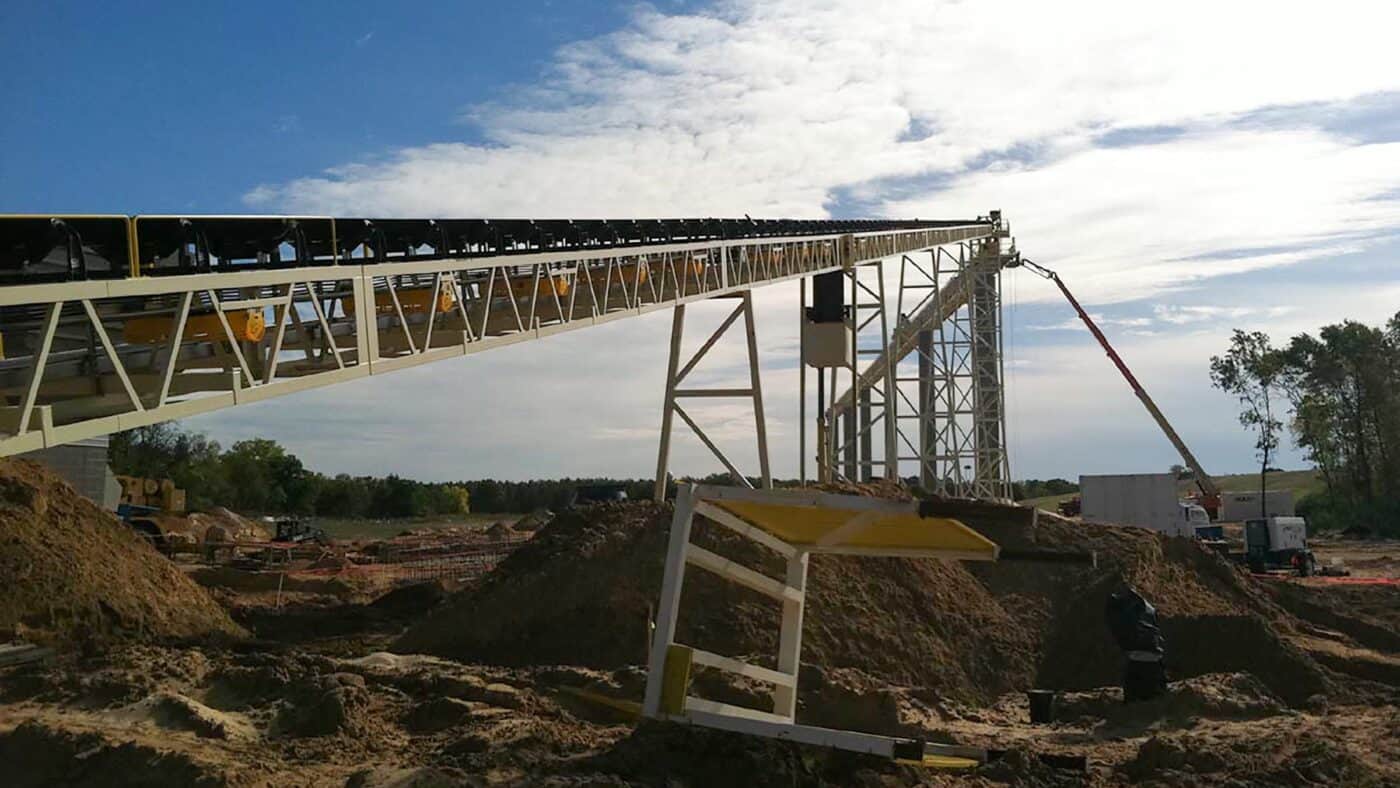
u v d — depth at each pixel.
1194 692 23.88
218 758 17.12
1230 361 99.00
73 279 15.62
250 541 70.94
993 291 77.94
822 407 53.16
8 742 17.66
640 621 28.86
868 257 57.09
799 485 40.81
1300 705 26.83
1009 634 31.73
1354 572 62.69
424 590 41.06
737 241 40.91
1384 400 101.25
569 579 30.84
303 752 18.22
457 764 17.08
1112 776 18.95
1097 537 38.47
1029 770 18.34
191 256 18.33
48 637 26.55
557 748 18.12
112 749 17.06
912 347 72.44
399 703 22.09
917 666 28.88
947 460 69.12
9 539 28.55
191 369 20.08
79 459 53.94
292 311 21.39
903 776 17.19
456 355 24.95
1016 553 18.61
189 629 30.39
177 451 122.88
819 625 28.84
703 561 17.91
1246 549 64.12
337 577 51.72
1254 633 29.47
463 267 24.73
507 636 29.88
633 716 22.11
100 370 18.06
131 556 32.16
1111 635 31.64
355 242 22.22
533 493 145.75
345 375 21.19
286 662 24.00
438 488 142.00
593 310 31.75
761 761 16.28
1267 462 97.06
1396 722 23.06
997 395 75.44
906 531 18.19
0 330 16.48
